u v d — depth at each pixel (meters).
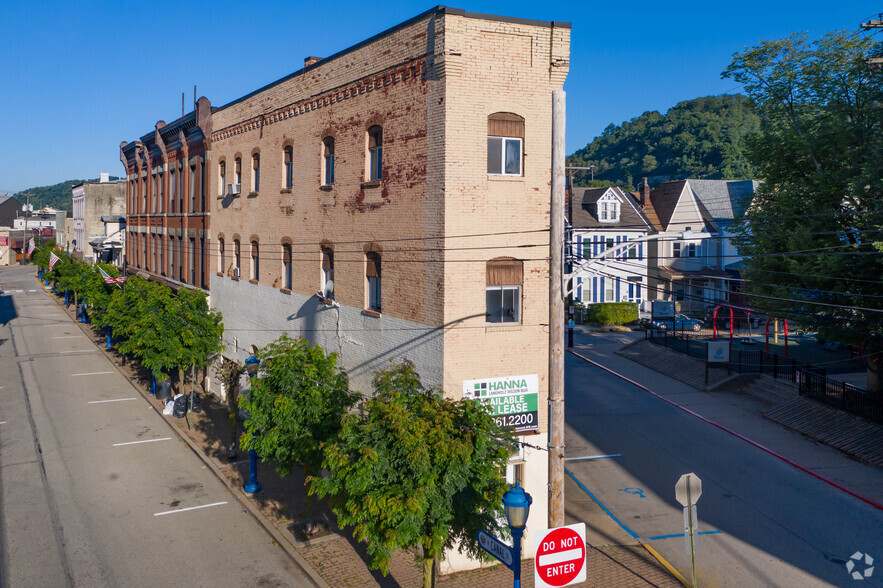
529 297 15.77
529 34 15.28
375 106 17.50
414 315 16.12
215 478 21.03
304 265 21.92
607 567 15.59
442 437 11.32
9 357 40.19
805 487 20.31
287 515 18.12
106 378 34.97
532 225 15.71
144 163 43.72
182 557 15.74
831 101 25.83
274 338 24.30
